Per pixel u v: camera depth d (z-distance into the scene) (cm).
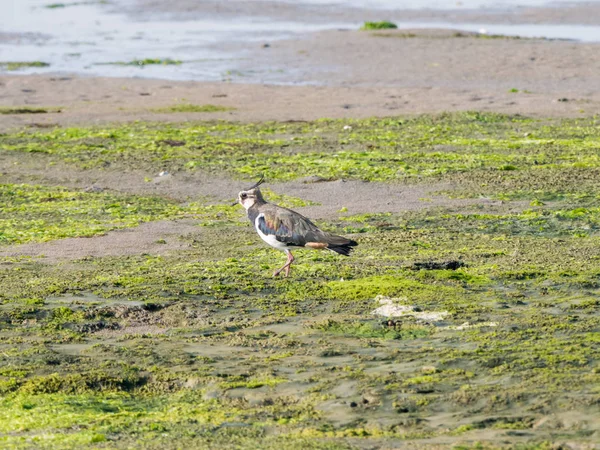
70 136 2606
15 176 2181
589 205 1795
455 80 3472
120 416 905
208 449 796
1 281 1378
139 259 1504
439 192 1942
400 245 1545
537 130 2570
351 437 821
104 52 4306
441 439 805
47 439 841
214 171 2192
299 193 1972
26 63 3994
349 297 1262
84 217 1819
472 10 5472
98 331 1178
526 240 1558
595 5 5419
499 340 1062
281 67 3819
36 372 1029
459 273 1345
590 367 960
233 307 1245
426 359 1012
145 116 2919
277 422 870
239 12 5534
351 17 5331
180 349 1089
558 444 779
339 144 2458
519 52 3944
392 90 3272
